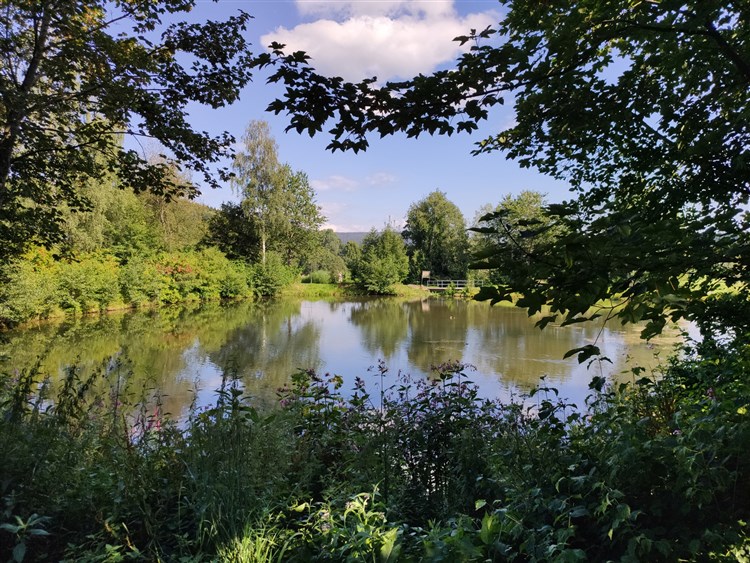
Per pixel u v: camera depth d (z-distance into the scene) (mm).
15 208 7156
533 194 40000
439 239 55125
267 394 8805
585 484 2084
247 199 40375
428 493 2959
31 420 3055
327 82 2273
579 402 7051
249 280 39594
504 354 13570
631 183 3516
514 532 1779
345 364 12344
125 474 2449
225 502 2219
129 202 28500
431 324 21984
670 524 1946
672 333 13156
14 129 6250
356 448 3137
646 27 2215
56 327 18031
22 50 6527
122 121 7129
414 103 2354
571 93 2791
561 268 1750
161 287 29812
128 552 2123
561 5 2623
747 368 3037
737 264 2010
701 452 1817
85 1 6441
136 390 7727
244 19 7238
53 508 2318
